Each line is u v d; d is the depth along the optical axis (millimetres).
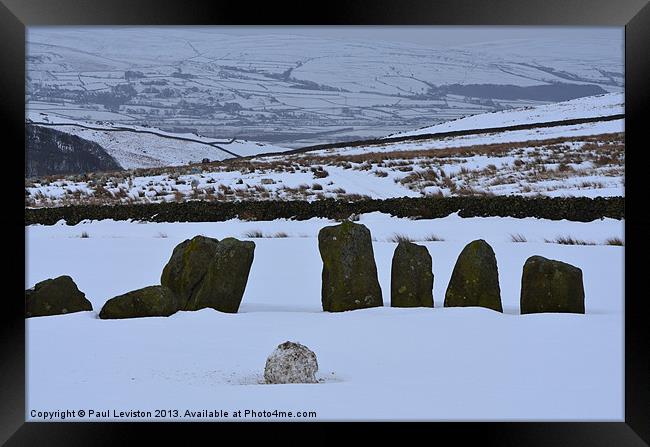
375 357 10375
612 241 24906
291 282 18234
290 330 12055
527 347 10867
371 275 13812
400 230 28812
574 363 10086
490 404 8547
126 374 9742
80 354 10617
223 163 66312
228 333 11883
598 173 50562
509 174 52312
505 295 16422
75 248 25047
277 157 73750
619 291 16734
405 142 86875
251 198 46250
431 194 46281
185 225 31578
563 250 22969
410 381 9281
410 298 13812
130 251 24375
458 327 12117
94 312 13609
